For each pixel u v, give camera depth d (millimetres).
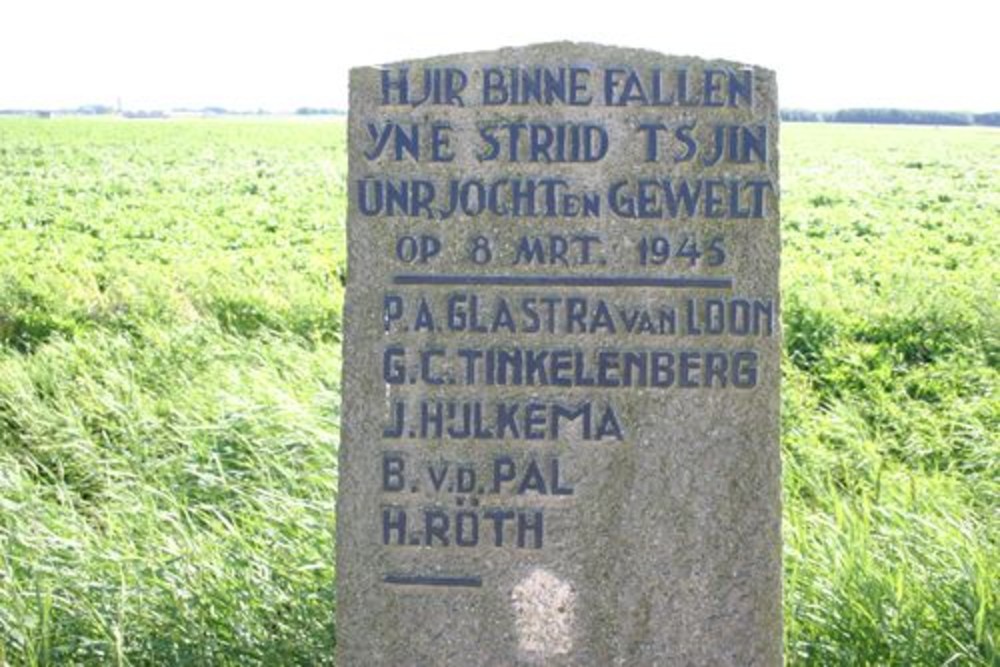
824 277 8047
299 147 23906
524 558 2818
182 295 7066
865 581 3131
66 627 3154
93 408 4574
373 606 2836
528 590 2826
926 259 9688
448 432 2805
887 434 4547
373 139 2775
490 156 2768
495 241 2779
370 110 2771
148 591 3223
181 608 3150
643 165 2762
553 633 2830
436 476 2812
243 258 9383
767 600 2814
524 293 2781
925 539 3334
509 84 2762
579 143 2764
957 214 13359
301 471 3928
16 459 4309
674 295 2775
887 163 21234
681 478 2799
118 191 15391
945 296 6953
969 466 4168
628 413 2793
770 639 2822
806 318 6301
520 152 2766
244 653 3092
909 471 4137
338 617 2842
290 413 4180
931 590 3150
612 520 2809
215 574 3238
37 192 15125
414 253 2783
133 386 4617
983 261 9594
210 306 6734
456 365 2795
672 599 2818
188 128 30312
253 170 18500
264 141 25594
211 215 12938
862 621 3080
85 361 5293
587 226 2771
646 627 2824
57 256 9641
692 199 2762
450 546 2822
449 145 2770
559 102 2762
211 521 3531
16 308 6902
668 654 2828
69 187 15789
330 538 3354
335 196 14930
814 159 22125
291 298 6883
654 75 2756
